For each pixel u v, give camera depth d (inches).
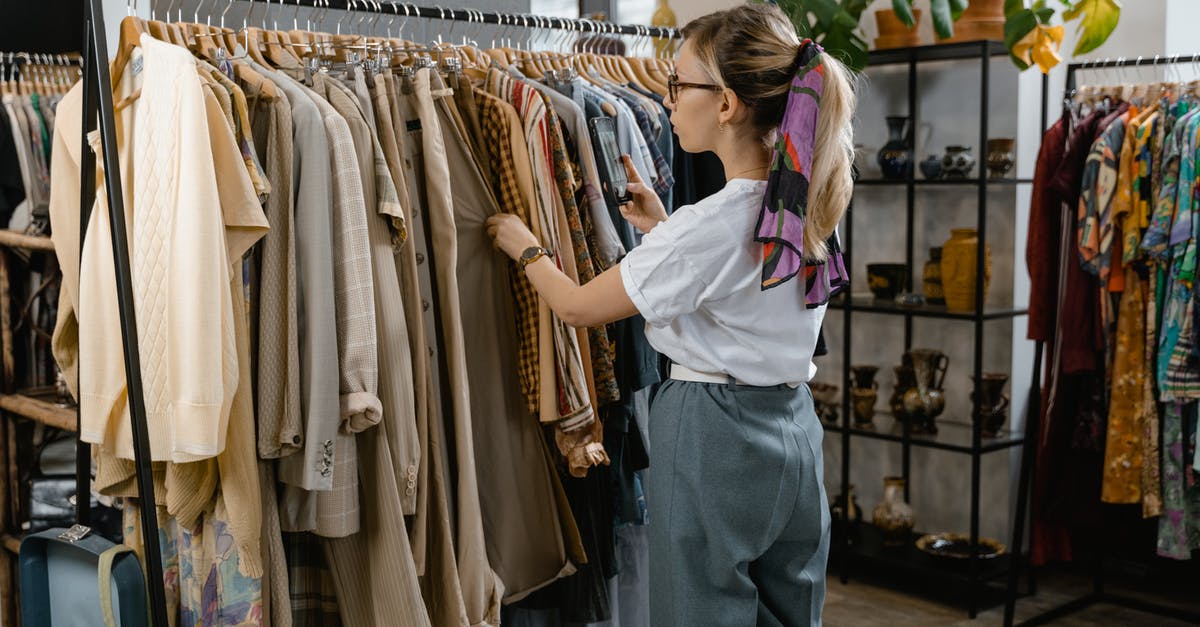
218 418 68.7
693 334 73.8
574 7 157.1
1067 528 148.3
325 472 74.5
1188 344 125.3
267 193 73.0
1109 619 142.6
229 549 75.0
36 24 78.6
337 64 86.7
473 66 95.1
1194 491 132.3
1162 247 125.1
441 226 83.7
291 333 74.2
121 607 71.5
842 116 69.8
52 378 102.9
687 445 74.4
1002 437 147.6
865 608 146.8
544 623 103.5
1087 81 157.4
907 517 153.4
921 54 144.2
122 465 78.5
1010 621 137.7
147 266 71.1
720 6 165.8
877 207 164.2
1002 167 143.3
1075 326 133.8
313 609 85.0
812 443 76.5
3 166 98.7
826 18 134.6
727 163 74.0
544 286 80.3
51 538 76.3
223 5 116.9
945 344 158.9
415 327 82.4
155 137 70.7
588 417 89.2
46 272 102.1
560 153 90.3
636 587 108.6
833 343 171.2
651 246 71.1
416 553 82.8
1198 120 123.3
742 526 74.2
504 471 91.7
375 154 79.2
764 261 68.8
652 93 108.1
